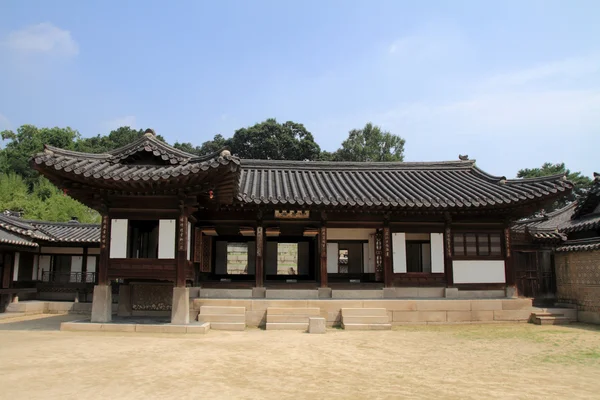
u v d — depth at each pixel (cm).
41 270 2627
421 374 909
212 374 861
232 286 1800
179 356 1020
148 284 1742
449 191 1900
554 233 2012
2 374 827
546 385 836
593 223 2162
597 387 826
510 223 1892
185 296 1480
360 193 1842
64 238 2561
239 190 1805
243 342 1244
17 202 4744
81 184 1461
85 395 711
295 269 2078
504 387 817
